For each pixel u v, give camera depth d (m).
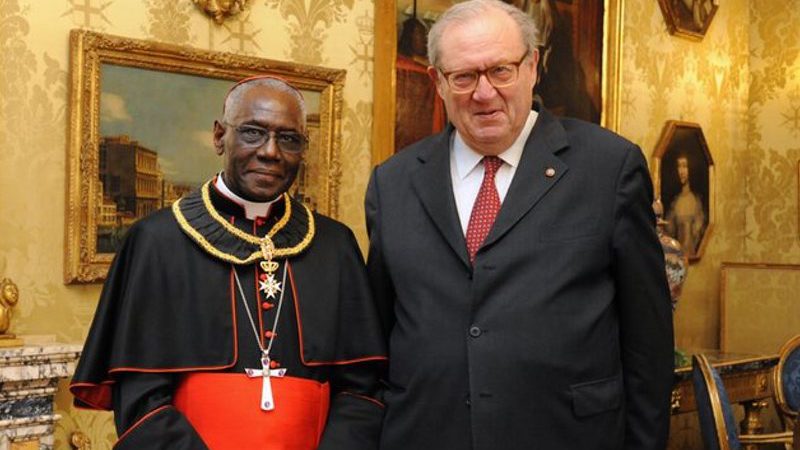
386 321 2.66
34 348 3.17
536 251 2.37
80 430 3.60
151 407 2.31
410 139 4.51
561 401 2.32
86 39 3.51
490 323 2.35
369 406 2.52
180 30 3.80
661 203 5.70
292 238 2.54
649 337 2.43
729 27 6.28
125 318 2.38
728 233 6.31
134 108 3.66
